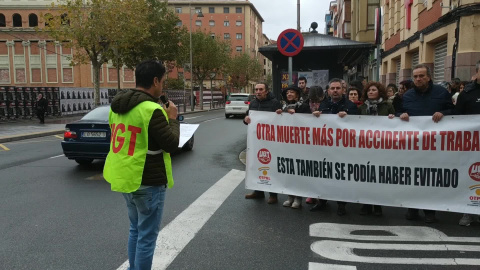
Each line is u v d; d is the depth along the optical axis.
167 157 3.18
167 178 3.15
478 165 4.87
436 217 5.36
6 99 23.59
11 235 4.66
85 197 6.39
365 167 5.33
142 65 3.11
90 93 30.77
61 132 18.34
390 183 5.23
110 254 4.08
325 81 10.92
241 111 26.73
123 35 23.62
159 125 2.97
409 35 17.64
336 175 5.48
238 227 4.90
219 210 5.63
